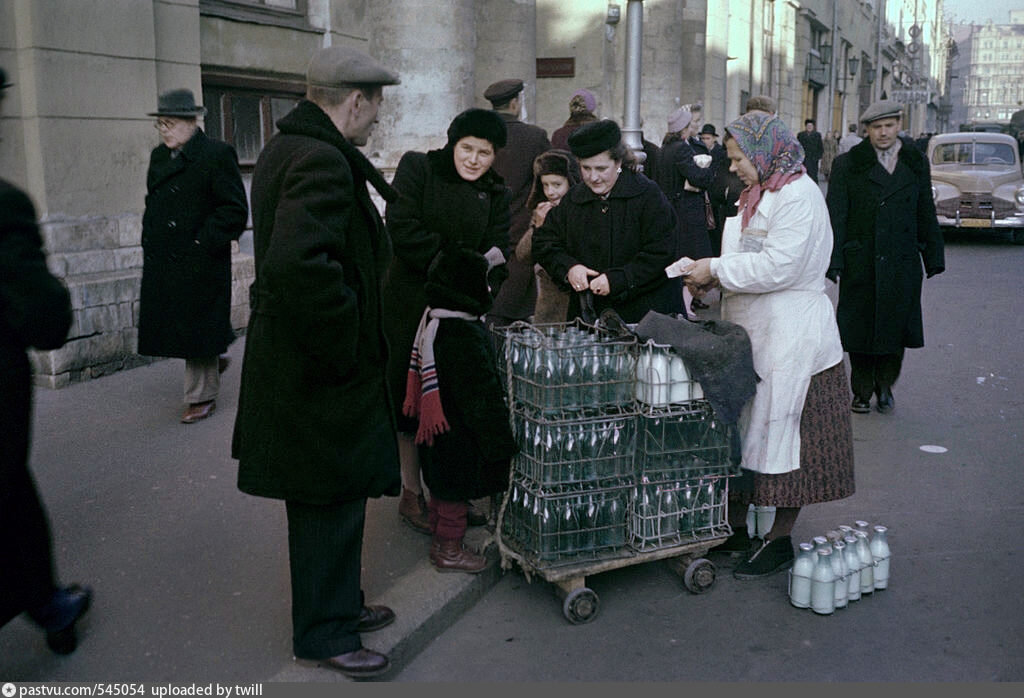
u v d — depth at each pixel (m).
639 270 4.18
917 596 3.81
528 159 6.11
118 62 6.45
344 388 2.90
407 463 4.10
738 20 22.86
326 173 2.72
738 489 3.85
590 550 3.63
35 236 2.74
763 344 3.71
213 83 7.47
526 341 3.65
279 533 4.11
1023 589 3.87
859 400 6.38
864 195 5.97
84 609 3.13
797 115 30.53
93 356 6.36
